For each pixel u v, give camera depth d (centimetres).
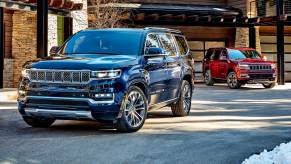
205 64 2141
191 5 2547
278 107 1143
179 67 899
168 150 577
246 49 1981
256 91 1720
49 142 630
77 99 668
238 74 1825
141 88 750
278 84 2111
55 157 536
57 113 684
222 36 2536
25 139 653
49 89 685
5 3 1256
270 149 583
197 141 641
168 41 890
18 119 874
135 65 724
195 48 2495
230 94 1574
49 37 1681
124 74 690
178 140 649
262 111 1051
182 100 927
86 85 667
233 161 520
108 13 2058
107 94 669
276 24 2100
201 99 1373
